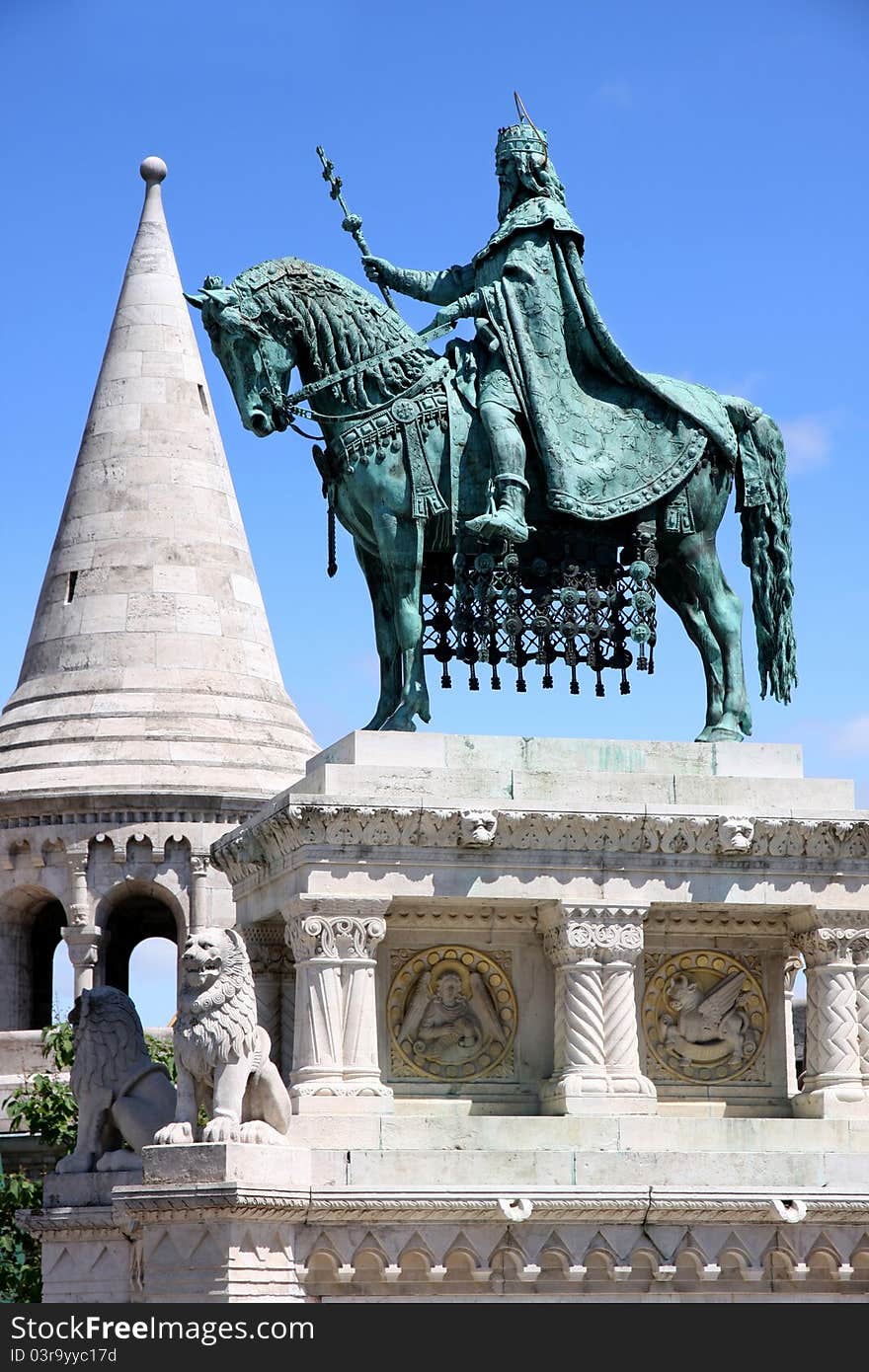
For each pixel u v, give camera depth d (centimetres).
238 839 2606
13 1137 4509
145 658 5141
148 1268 2344
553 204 2705
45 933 5259
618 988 2494
